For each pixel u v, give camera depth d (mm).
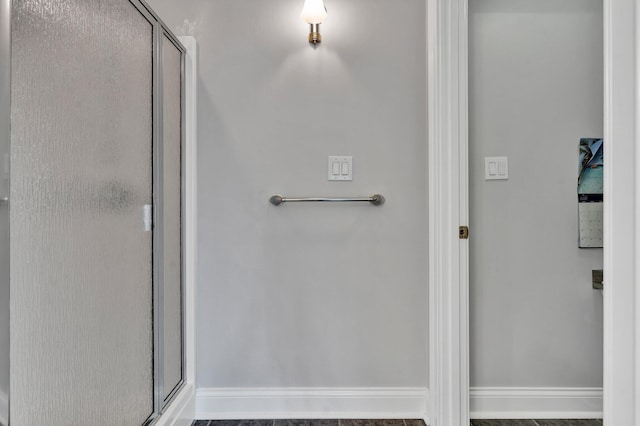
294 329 1862
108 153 1162
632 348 1041
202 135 1852
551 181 1854
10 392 798
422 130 1861
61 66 953
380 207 1862
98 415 1112
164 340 1578
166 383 1599
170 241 1651
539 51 1855
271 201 1837
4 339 778
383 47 1862
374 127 1859
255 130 1856
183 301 1789
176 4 1850
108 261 1166
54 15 927
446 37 1706
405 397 1849
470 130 1854
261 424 1785
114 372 1200
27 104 842
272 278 1860
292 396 1853
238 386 1857
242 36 1857
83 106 1040
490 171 1851
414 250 1858
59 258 949
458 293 1701
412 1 1861
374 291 1862
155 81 1483
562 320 1852
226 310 1855
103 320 1140
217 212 1854
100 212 1124
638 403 1021
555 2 1858
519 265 1856
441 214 1707
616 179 1057
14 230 809
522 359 1854
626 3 1053
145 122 1407
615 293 1059
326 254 1861
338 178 1854
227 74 1854
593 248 1849
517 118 1853
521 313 1854
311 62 1862
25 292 840
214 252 1855
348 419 1823
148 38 1429
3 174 774
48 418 913
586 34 1855
